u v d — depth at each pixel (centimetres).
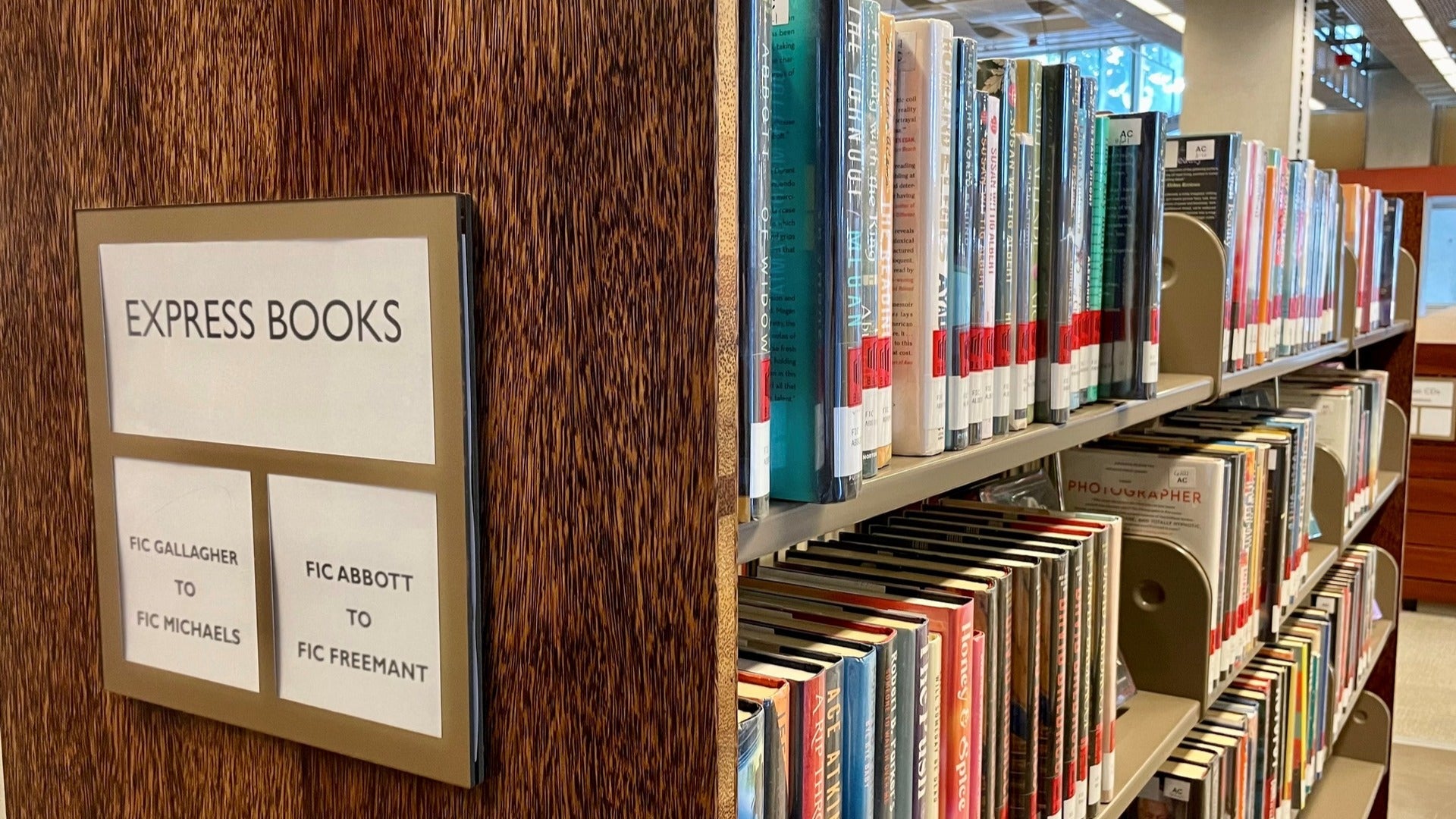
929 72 81
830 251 67
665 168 56
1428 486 538
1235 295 171
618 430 59
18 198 83
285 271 68
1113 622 128
